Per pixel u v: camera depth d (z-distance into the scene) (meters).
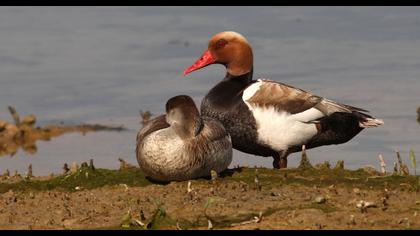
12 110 16.81
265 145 12.24
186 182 10.30
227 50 12.79
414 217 8.95
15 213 9.53
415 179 10.45
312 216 8.95
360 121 12.48
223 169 10.61
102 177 10.80
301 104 12.16
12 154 15.12
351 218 8.81
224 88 12.52
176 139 10.07
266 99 12.13
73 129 16.69
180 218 9.05
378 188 10.12
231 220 8.96
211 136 10.24
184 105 10.11
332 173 10.85
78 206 9.70
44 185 10.66
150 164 10.14
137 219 9.12
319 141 12.41
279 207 9.33
